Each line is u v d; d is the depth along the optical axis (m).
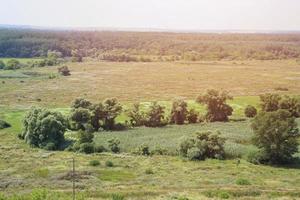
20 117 125.38
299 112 126.06
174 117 122.50
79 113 112.62
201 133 91.25
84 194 60.62
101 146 94.44
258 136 86.31
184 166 82.50
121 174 75.75
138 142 99.88
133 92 170.12
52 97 157.88
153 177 73.81
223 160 87.62
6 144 98.62
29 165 81.38
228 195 61.12
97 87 181.00
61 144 98.25
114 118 117.19
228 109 125.06
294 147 85.56
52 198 56.50
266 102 126.75
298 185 69.44
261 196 61.97
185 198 58.19
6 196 57.94
